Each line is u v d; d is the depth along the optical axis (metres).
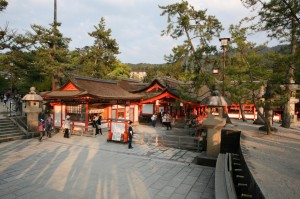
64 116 22.00
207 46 20.44
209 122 11.97
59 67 27.75
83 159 12.54
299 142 13.30
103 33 41.50
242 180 9.30
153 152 14.34
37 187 8.67
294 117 32.50
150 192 8.45
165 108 30.23
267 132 16.09
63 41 29.83
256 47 18.14
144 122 29.41
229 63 20.09
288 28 13.45
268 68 15.26
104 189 8.63
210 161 11.73
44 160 12.19
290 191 6.16
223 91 18.75
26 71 29.28
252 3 13.77
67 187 8.73
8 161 11.89
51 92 22.69
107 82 26.84
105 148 15.18
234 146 14.59
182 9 19.72
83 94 19.20
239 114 36.78
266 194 5.97
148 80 68.56
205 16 20.08
